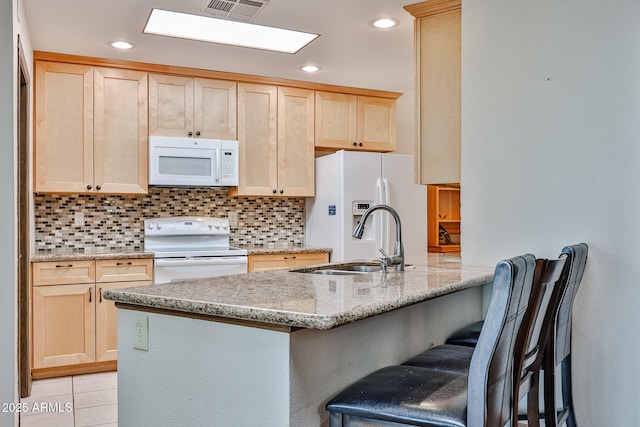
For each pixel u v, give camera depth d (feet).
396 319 6.81
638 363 7.66
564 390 7.45
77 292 12.74
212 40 12.12
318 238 16.28
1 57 8.05
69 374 12.85
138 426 6.01
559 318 6.77
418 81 10.36
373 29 11.36
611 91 7.88
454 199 20.83
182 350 5.61
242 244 16.35
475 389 4.39
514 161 8.80
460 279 7.18
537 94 8.55
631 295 7.69
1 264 8.04
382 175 15.66
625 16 7.77
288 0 9.89
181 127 14.51
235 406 5.20
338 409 4.94
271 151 15.62
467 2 9.39
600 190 7.95
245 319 5.01
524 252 8.67
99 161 13.64
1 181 8.04
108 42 12.20
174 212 15.48
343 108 16.58
